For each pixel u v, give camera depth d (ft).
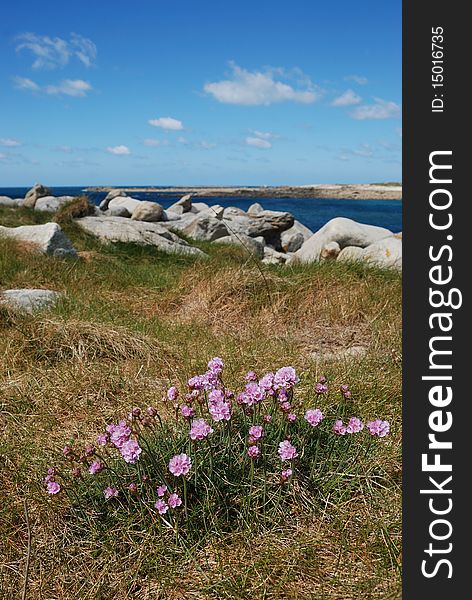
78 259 28.25
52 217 46.01
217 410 9.09
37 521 9.23
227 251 37.91
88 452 9.35
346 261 25.44
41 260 25.75
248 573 8.10
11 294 20.01
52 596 8.03
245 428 10.12
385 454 10.38
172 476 9.23
